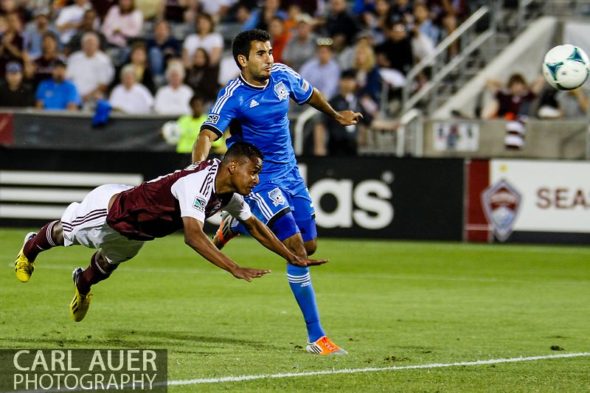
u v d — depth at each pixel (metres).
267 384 21.66
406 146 61.62
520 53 71.12
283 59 69.25
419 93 68.31
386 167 58.06
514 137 60.62
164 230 24.89
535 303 36.28
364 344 27.42
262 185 27.70
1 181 59.56
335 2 70.81
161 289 37.88
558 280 43.12
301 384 21.72
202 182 23.56
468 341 28.12
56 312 31.70
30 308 32.41
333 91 66.00
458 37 72.44
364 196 58.06
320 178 58.31
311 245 28.66
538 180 57.47
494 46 72.88
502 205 57.69
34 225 59.53
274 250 23.94
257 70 27.16
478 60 72.75
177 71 66.44
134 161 58.97
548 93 64.75
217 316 31.88
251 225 24.03
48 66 69.69
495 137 60.91
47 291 36.28
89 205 25.31
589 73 30.56
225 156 23.72
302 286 26.30
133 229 24.86
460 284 41.38
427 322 31.59
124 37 74.00
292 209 28.31
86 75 69.81
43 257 47.44
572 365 24.53
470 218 58.06
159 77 71.25
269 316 32.09
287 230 27.30
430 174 57.97
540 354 26.05
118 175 59.03
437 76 69.25
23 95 67.38
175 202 24.27
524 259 50.53
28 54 74.50
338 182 58.19
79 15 76.06
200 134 27.12
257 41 27.17
